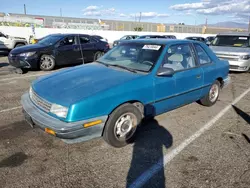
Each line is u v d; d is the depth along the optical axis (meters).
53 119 2.68
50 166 2.74
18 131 3.61
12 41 14.11
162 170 2.70
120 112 2.97
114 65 3.76
